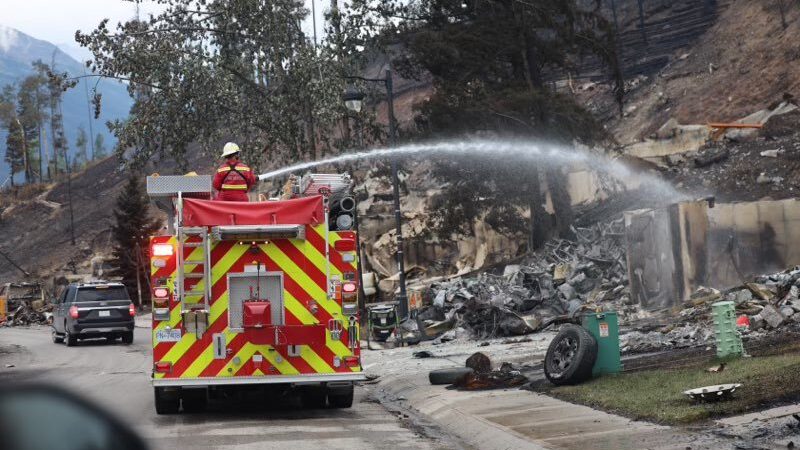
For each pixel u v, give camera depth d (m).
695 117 54.44
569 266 32.34
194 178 13.18
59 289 80.75
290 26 39.34
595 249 33.97
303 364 12.98
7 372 22.98
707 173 39.81
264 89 39.62
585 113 39.16
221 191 13.72
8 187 145.62
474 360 15.46
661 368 13.51
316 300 13.10
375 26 42.69
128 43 39.00
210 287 12.84
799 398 9.71
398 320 27.83
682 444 8.47
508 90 38.97
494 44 40.88
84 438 1.77
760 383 10.59
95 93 39.09
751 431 8.59
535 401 12.32
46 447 1.73
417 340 25.70
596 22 44.75
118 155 39.75
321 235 13.16
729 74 56.41
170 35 39.22
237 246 12.98
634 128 58.16
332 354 13.04
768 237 28.77
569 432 9.74
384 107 80.38
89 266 96.81
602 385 12.65
